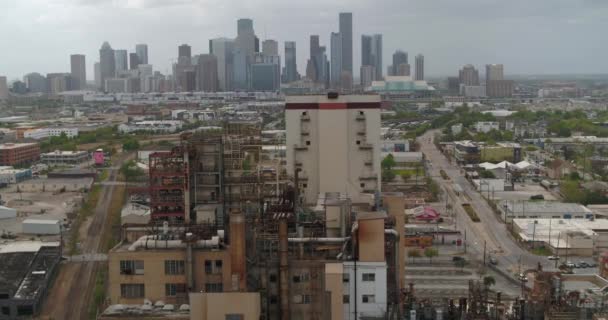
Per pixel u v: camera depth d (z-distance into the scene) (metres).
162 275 125.50
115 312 115.81
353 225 128.75
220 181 155.62
